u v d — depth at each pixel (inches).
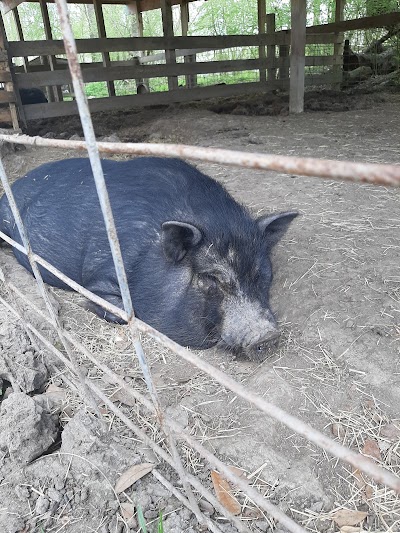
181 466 21.0
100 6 152.3
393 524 22.7
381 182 8.9
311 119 106.0
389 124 96.4
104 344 36.7
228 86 130.7
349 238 47.1
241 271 34.1
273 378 31.0
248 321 33.3
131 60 171.2
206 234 34.9
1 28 89.4
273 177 67.8
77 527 23.7
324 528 22.9
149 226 38.0
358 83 166.4
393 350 32.4
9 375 32.0
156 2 165.0
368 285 39.2
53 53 100.2
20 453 26.6
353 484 24.9
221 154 11.9
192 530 22.8
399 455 25.9
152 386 19.6
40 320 37.7
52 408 30.1
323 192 60.4
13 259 51.5
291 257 44.4
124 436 27.8
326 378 31.0
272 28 141.3
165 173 41.4
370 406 28.9
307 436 13.6
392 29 166.4
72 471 25.7
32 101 136.8
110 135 98.6
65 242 43.2
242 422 28.4
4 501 25.0
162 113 124.2
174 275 36.0
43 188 47.3
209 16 296.0
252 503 23.9
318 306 37.6
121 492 24.6
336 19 159.0
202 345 36.6
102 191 15.4
